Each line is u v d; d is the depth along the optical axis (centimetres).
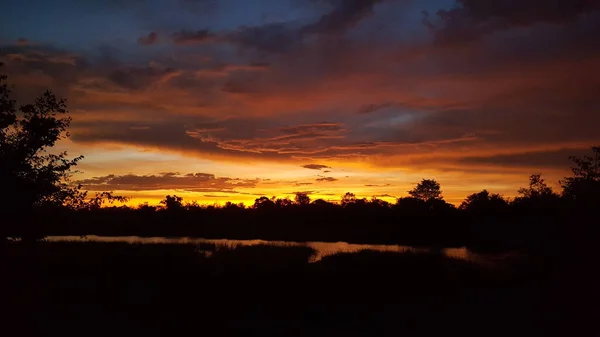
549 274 2159
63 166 1381
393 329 1204
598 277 1847
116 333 1139
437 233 6191
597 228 1859
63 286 1655
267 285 1864
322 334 1171
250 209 9225
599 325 1165
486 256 3616
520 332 1116
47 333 1108
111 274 2027
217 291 1739
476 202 7000
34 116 1354
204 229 7538
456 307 1479
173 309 1452
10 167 1265
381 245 5266
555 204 2198
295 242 5725
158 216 7969
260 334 1170
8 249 1341
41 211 1339
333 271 2180
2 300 1270
